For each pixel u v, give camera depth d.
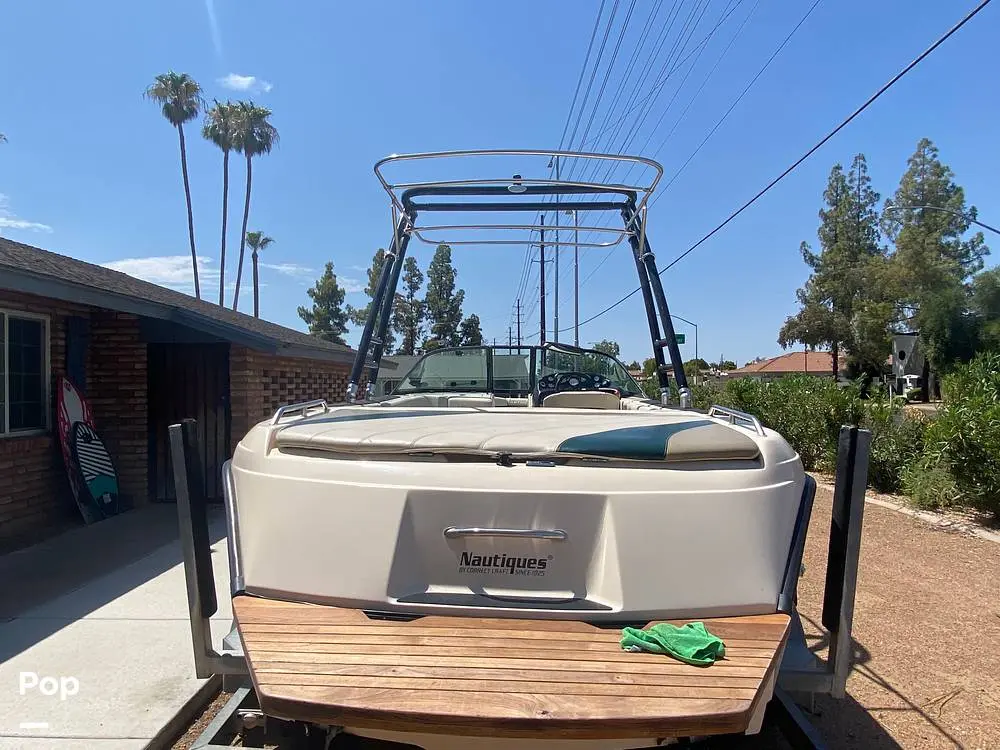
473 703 1.84
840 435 2.42
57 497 7.66
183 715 3.50
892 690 3.84
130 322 8.44
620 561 2.24
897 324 51.16
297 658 2.03
